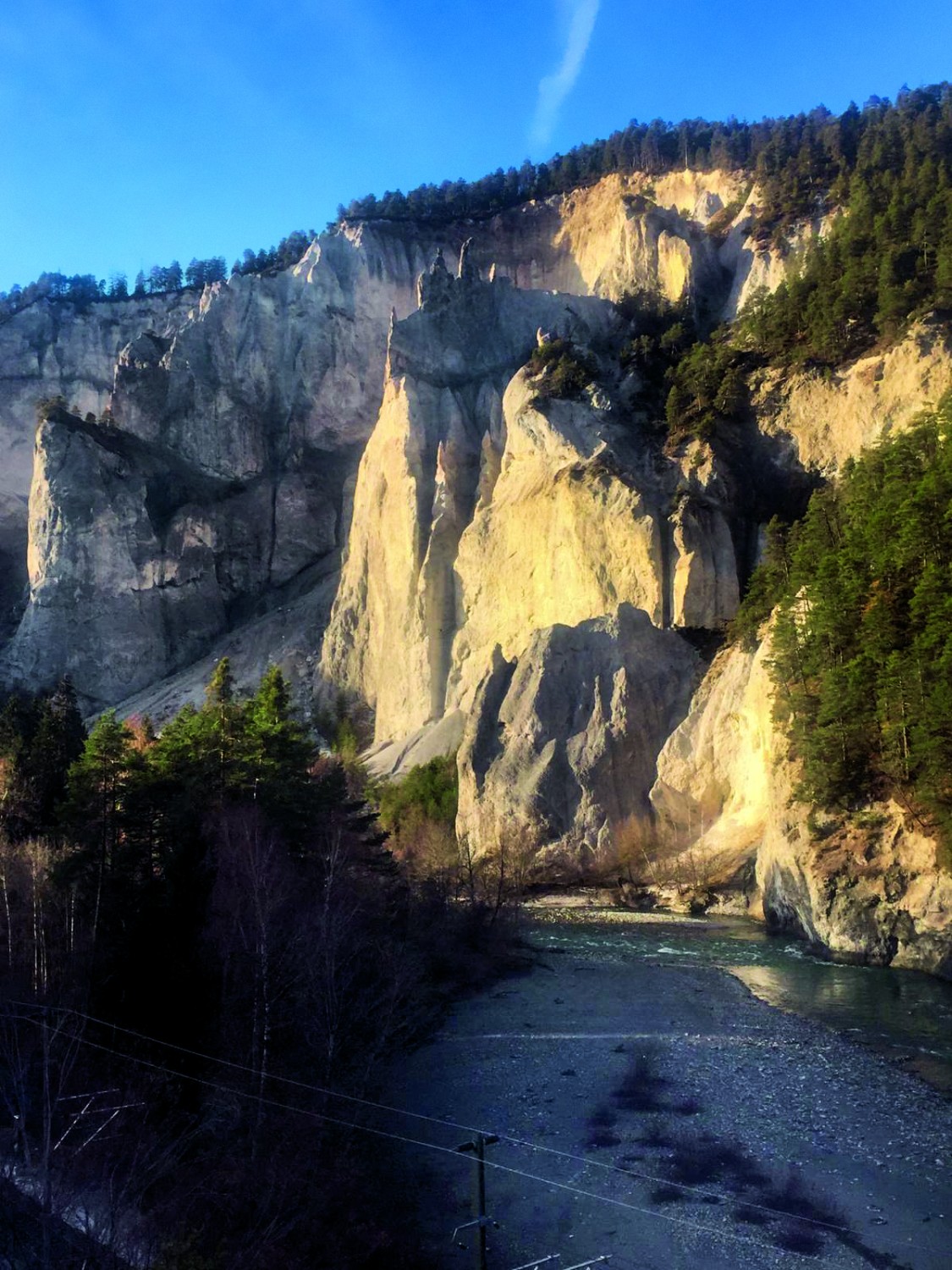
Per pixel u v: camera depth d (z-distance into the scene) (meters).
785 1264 19.28
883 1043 31.78
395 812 81.62
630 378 94.00
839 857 46.50
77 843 37.19
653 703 74.25
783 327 86.44
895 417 73.38
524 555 88.94
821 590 53.84
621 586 80.06
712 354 89.75
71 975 27.88
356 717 107.50
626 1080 28.89
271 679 57.00
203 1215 18.61
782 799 53.00
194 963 27.06
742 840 62.72
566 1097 27.97
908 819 44.44
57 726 60.84
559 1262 19.69
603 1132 25.41
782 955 46.00
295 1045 26.75
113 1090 19.88
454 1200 22.25
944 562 48.28
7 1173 18.27
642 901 62.62
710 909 59.22
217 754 42.81
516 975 42.62
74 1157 18.98
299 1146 21.02
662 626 77.44
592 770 72.12
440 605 99.56
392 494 106.19
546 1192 22.55
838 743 48.62
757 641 68.56
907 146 99.38
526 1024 35.12
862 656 48.44
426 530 102.88
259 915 25.75
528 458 92.44
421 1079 29.81
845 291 81.00
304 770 46.88
